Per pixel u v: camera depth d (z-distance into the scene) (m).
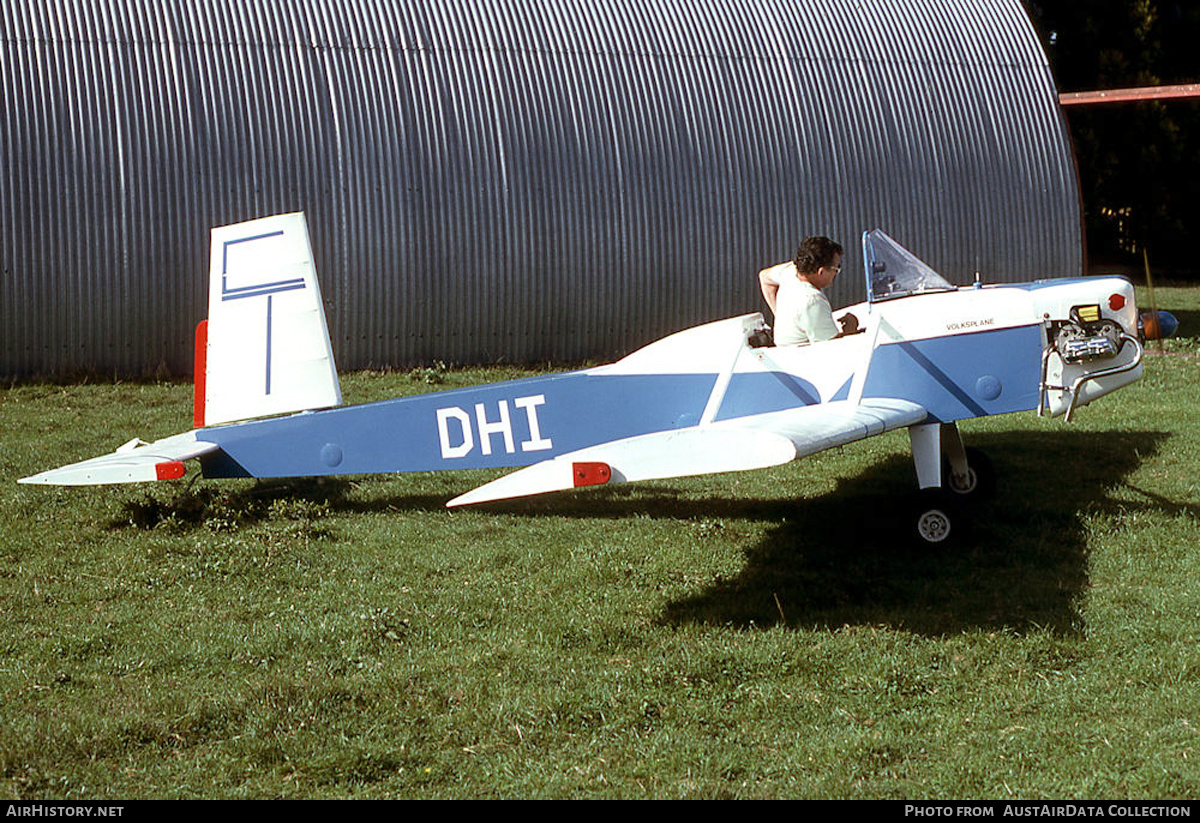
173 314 10.60
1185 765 3.47
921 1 13.30
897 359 5.84
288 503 6.29
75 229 10.21
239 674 4.23
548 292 11.45
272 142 10.71
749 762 3.59
